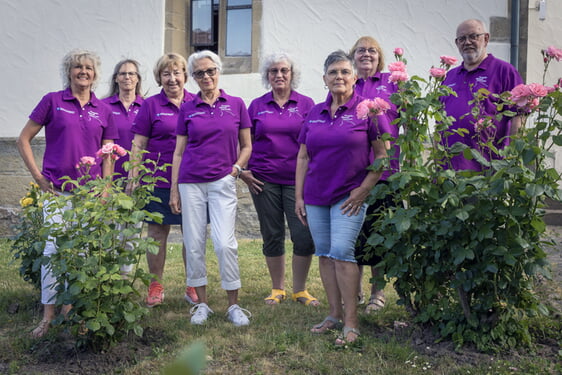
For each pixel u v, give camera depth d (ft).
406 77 10.94
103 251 11.31
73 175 13.28
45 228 11.25
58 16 28.73
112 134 14.07
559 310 13.28
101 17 28.27
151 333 12.69
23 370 10.82
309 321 13.61
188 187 13.91
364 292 16.22
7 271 19.13
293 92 15.99
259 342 11.89
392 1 25.35
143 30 27.91
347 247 11.84
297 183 13.12
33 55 29.01
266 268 19.60
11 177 29.32
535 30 26.61
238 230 27.61
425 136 11.36
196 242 13.96
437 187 11.30
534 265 10.86
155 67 15.96
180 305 15.20
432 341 11.67
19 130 29.27
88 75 13.43
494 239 11.03
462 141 13.65
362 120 11.77
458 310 11.69
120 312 11.20
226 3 28.04
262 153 15.69
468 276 10.98
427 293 11.83
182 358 1.52
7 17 29.14
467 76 14.12
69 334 12.25
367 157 11.89
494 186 10.52
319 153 12.12
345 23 25.85
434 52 25.12
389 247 11.30
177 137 14.37
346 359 10.83
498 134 13.43
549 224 25.53
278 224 15.76
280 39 26.61
